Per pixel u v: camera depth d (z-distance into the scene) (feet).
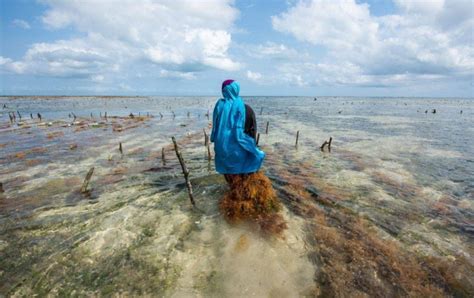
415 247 16.06
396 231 17.94
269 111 161.48
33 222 18.63
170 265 13.75
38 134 62.03
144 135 62.28
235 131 16.74
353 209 21.08
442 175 31.45
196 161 37.01
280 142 53.88
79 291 12.21
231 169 17.75
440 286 12.84
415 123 95.04
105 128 74.43
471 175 31.48
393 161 38.11
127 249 15.23
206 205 20.22
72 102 276.00
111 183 27.04
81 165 34.65
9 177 29.37
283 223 17.54
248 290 12.00
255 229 16.62
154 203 21.25
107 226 17.83
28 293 12.17
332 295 11.88
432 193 25.49
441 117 124.77
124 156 40.16
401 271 13.70
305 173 31.17
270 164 35.47
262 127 80.07
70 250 15.26
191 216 18.67
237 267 13.41
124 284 12.57
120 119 102.99
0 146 47.44
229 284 12.35
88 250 15.23
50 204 21.81
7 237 16.74
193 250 14.89
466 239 17.25
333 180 28.63
